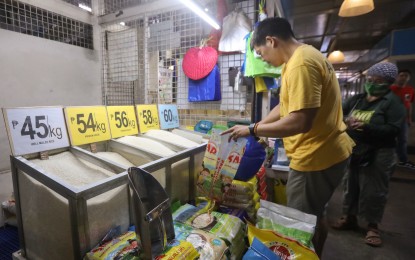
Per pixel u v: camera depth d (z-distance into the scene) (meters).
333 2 4.19
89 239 0.83
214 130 1.29
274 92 2.61
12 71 1.98
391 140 2.00
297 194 1.30
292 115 1.02
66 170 1.08
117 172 1.10
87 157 1.20
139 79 2.71
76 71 2.48
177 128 2.27
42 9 2.19
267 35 1.17
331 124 1.18
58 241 0.87
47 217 0.89
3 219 1.87
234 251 0.97
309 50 1.07
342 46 7.36
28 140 1.06
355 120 2.04
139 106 1.85
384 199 2.04
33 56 2.11
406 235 2.19
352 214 2.27
